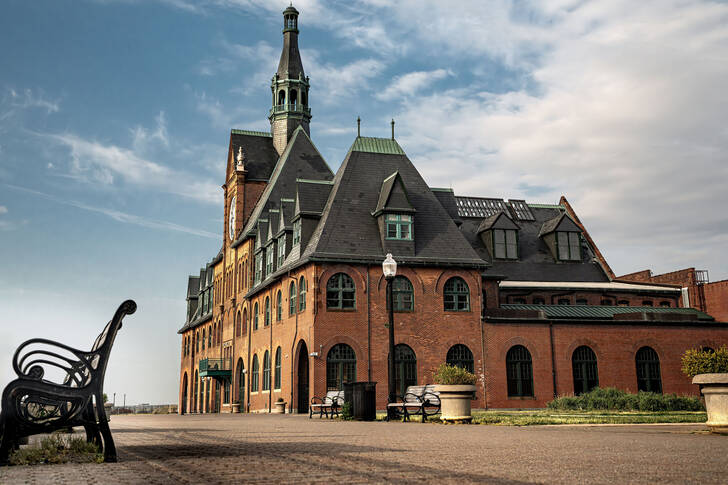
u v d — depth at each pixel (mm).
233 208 61844
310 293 38375
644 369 42125
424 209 42844
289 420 24281
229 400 58594
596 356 41344
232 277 59438
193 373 76688
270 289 46688
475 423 18656
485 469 7078
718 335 43438
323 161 58250
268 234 48812
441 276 40469
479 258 41562
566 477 6414
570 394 40281
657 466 7223
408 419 21328
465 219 56031
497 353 40094
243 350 53594
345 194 41906
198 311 76625
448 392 19031
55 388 8375
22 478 6848
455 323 40031
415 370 38812
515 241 53781
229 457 8602
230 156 64250
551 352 40719
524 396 39875
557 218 55781
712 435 12172
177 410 82500
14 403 8180
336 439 11938
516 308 45656
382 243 40375
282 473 6914
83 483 6395
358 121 45438
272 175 60219
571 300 51938
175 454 9109
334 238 39562
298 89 63688
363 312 38594
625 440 10867
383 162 44375
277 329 44312
